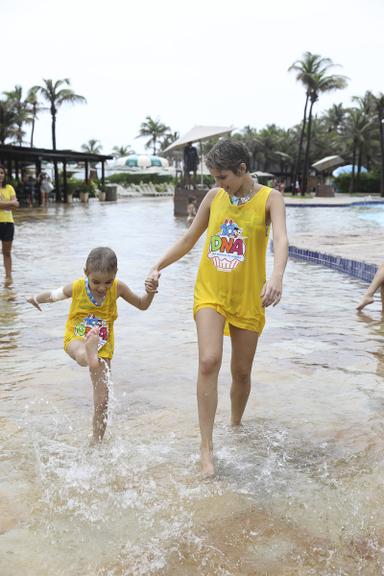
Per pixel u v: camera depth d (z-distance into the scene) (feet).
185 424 12.46
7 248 30.68
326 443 11.59
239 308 11.18
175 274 32.96
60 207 114.73
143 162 245.45
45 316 22.70
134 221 77.61
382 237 50.47
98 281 11.50
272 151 294.87
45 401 13.71
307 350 18.13
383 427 12.34
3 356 17.39
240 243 11.05
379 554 8.06
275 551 8.11
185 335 19.77
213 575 7.61
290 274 33.68
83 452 11.11
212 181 147.13
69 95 184.65
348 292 28.09
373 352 17.94
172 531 8.53
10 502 9.30
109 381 11.66
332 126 331.16
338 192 232.12
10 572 7.60
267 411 13.23
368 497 9.50
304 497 9.50
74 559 7.89
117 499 9.41
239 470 10.43
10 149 104.99
